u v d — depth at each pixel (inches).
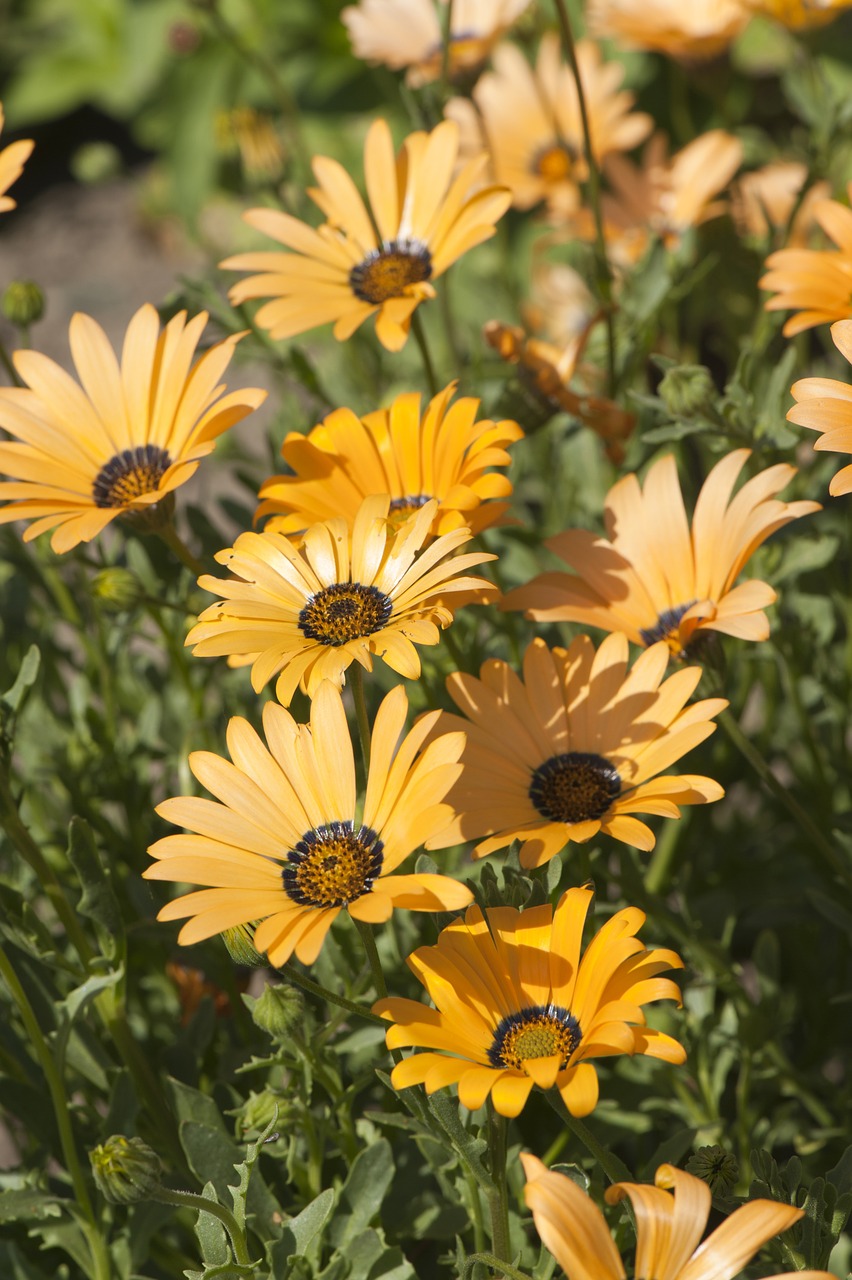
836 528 33.1
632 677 27.8
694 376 29.6
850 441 27.0
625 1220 26.7
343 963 29.4
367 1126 29.2
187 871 26.0
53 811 33.9
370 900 25.3
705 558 28.8
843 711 33.4
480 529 28.4
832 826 32.5
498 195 30.7
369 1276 28.1
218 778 26.6
